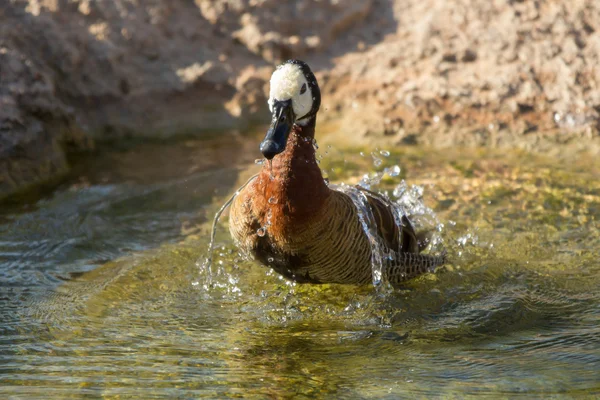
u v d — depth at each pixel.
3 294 9.87
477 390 7.55
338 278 9.51
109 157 14.86
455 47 16.61
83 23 16.23
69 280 10.35
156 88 16.27
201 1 17.33
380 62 16.86
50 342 8.62
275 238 9.02
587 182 13.30
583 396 7.41
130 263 10.84
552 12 16.72
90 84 15.87
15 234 11.67
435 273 10.47
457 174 13.80
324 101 16.58
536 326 9.03
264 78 16.70
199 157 14.77
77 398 7.39
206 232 11.87
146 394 7.48
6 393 7.48
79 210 12.57
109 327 9.01
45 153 13.97
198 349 8.48
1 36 14.88
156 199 12.99
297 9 17.33
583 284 10.09
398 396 7.45
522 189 13.10
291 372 7.95
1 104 13.70
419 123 15.55
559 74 15.69
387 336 8.81
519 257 10.91
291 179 8.77
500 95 15.52
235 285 10.20
